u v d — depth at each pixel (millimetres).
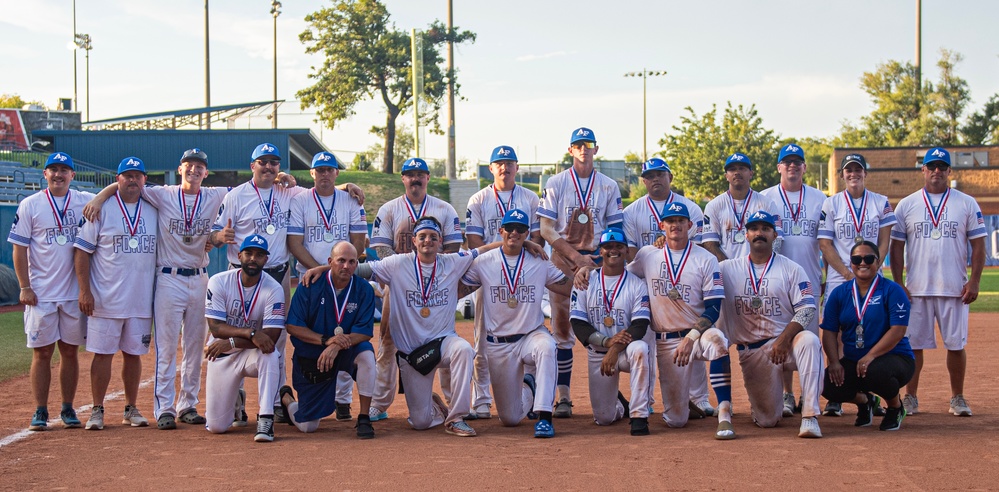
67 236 8180
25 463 6633
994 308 21281
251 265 7898
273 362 7633
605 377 8086
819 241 9219
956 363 8672
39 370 8117
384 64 59531
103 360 8180
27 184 34219
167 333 8305
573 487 5812
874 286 7938
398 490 5762
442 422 8453
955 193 8930
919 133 63562
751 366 7938
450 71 54375
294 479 6082
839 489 5676
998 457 6516
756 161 58938
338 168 9273
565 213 9594
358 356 7773
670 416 8086
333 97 59750
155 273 8453
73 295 8195
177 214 8398
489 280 8188
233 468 6430
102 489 5867
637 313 7973
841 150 50719
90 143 41469
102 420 8164
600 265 8766
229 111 45312
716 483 5871
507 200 9750
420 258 8141
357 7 59625
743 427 8094
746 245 9133
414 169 9328
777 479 5949
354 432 8008
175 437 7715
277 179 9000
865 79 68375
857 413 8867
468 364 7758
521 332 8156
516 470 6297
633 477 6059
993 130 63344
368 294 7957
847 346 8031
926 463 6344
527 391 8609
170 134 41500
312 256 9016
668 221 8062
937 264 8797
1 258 25312
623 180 65188
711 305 7895
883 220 9086
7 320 19141
